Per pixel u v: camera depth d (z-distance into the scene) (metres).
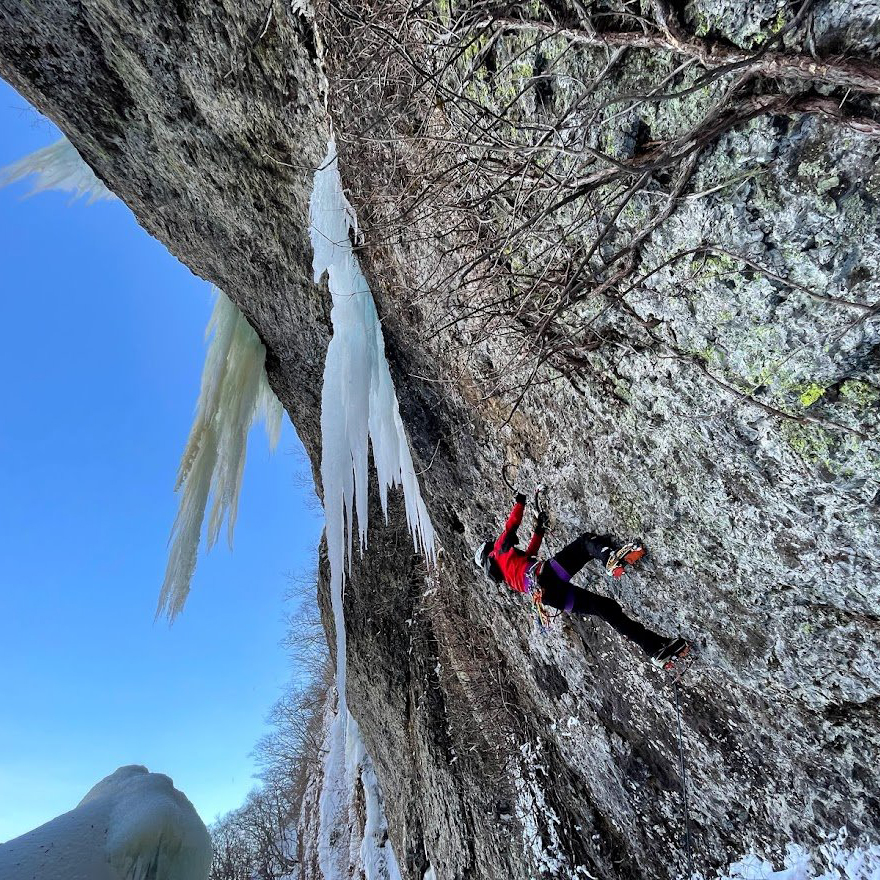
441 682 8.32
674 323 2.86
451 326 4.46
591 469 3.88
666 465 3.33
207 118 5.41
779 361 2.54
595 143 2.75
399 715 9.59
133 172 6.62
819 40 1.92
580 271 2.87
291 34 4.25
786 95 2.08
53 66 5.61
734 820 3.95
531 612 5.40
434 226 4.03
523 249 3.43
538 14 2.68
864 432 2.41
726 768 3.87
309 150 5.04
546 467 4.36
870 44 1.83
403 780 9.94
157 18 4.76
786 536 2.89
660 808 4.55
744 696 3.56
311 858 17.16
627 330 3.12
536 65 2.85
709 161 2.38
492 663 7.45
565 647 5.05
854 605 2.79
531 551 4.13
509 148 2.96
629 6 2.36
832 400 2.45
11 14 5.25
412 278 4.71
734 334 2.64
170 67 5.11
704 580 3.43
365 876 12.09
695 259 2.62
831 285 2.27
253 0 4.21
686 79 2.34
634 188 2.49
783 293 2.41
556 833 5.86
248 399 8.95
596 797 5.42
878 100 1.92
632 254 2.86
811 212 2.21
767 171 2.25
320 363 7.83
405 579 9.39
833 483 2.57
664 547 3.56
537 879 5.78
